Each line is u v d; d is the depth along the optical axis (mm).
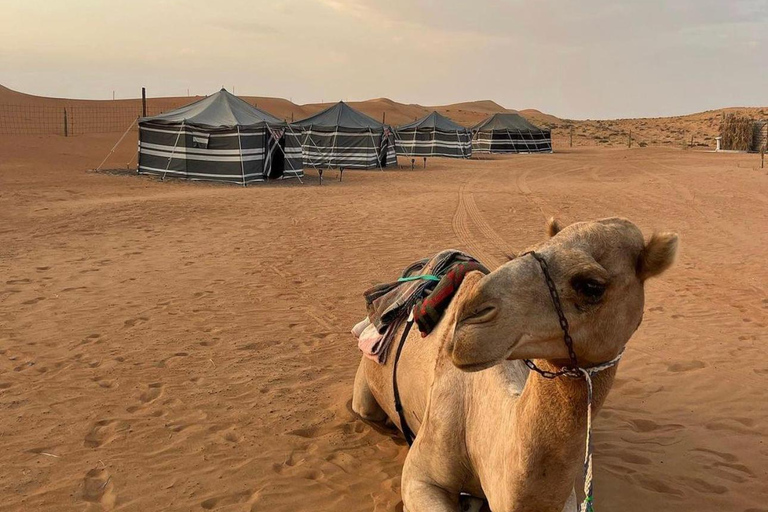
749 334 8828
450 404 3840
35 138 47125
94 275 11430
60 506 4754
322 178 31422
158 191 24141
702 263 13172
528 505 2932
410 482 3986
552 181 31266
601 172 36500
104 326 8719
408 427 4828
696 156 50562
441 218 18688
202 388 6836
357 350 8055
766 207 21516
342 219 18266
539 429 2822
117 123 78062
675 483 5172
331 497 4902
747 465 5484
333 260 12914
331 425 6066
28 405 6352
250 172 28297
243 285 10906
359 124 38344
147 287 10688
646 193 25594
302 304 9906
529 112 161125
